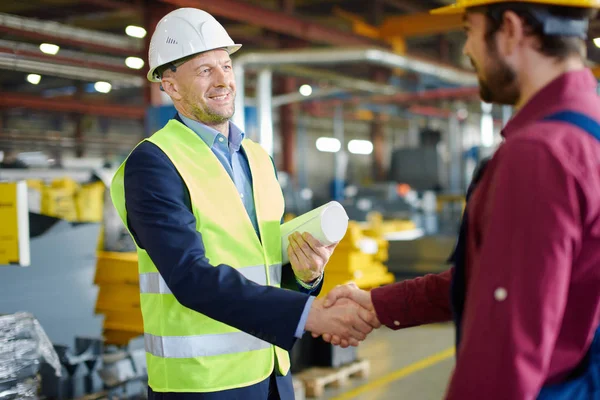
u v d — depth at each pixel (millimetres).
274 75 18812
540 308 1055
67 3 15109
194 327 1800
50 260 3717
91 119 22938
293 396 2025
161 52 1899
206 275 1583
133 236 1855
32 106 18016
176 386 1801
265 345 1893
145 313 1878
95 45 14352
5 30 12648
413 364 5805
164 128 1889
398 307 1687
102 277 4188
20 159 10133
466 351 1103
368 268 5789
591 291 1140
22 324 2820
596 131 1147
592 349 1183
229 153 1950
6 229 3014
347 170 31422
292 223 1951
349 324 1728
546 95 1209
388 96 19953
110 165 7980
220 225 1800
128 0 12883
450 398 1104
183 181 1769
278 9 14320
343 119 25469
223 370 1809
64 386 3750
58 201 5105
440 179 16484
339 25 20109
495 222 1115
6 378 2701
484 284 1104
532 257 1067
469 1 1251
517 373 1044
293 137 19406
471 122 22719
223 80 1889
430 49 23656
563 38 1213
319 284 2002
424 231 11953
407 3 19547
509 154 1133
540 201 1079
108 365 3975
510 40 1230
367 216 12469
